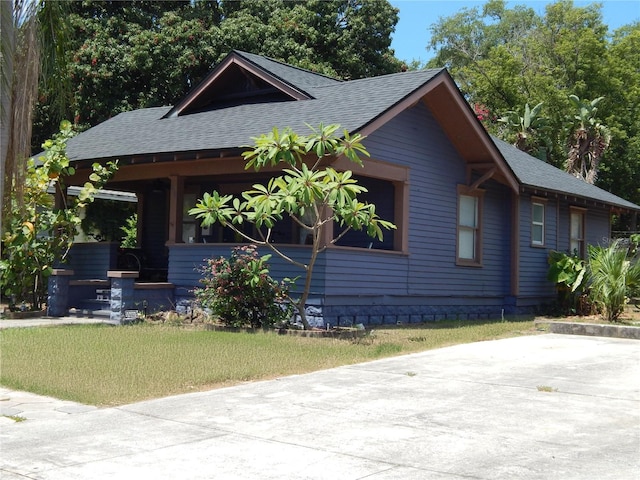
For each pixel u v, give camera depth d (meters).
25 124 8.59
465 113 16.09
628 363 9.92
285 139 11.59
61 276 15.46
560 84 40.53
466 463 5.27
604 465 5.19
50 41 9.55
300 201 11.64
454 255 17.08
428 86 15.06
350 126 13.27
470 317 17.61
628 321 16.44
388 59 33.88
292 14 31.59
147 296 14.65
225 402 7.38
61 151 15.33
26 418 6.73
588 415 6.79
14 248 14.94
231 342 11.24
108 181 16.86
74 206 17.52
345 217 11.59
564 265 19.64
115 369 8.91
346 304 13.88
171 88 27.77
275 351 10.42
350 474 5.03
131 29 28.25
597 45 39.62
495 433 6.13
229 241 17.97
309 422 6.54
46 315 15.54
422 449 5.65
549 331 14.02
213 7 32.06
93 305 15.57
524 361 10.06
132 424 6.50
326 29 32.28
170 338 11.66
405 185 15.45
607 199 22.98
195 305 14.52
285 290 13.08
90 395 7.58
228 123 15.80
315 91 16.61
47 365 9.11
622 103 40.09
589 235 23.61
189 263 14.98
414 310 15.72
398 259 15.31
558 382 8.46
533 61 42.72
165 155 14.36
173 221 15.23
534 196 19.81
